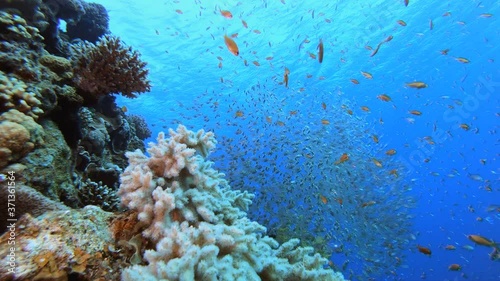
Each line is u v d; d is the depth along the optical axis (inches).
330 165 389.1
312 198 354.3
